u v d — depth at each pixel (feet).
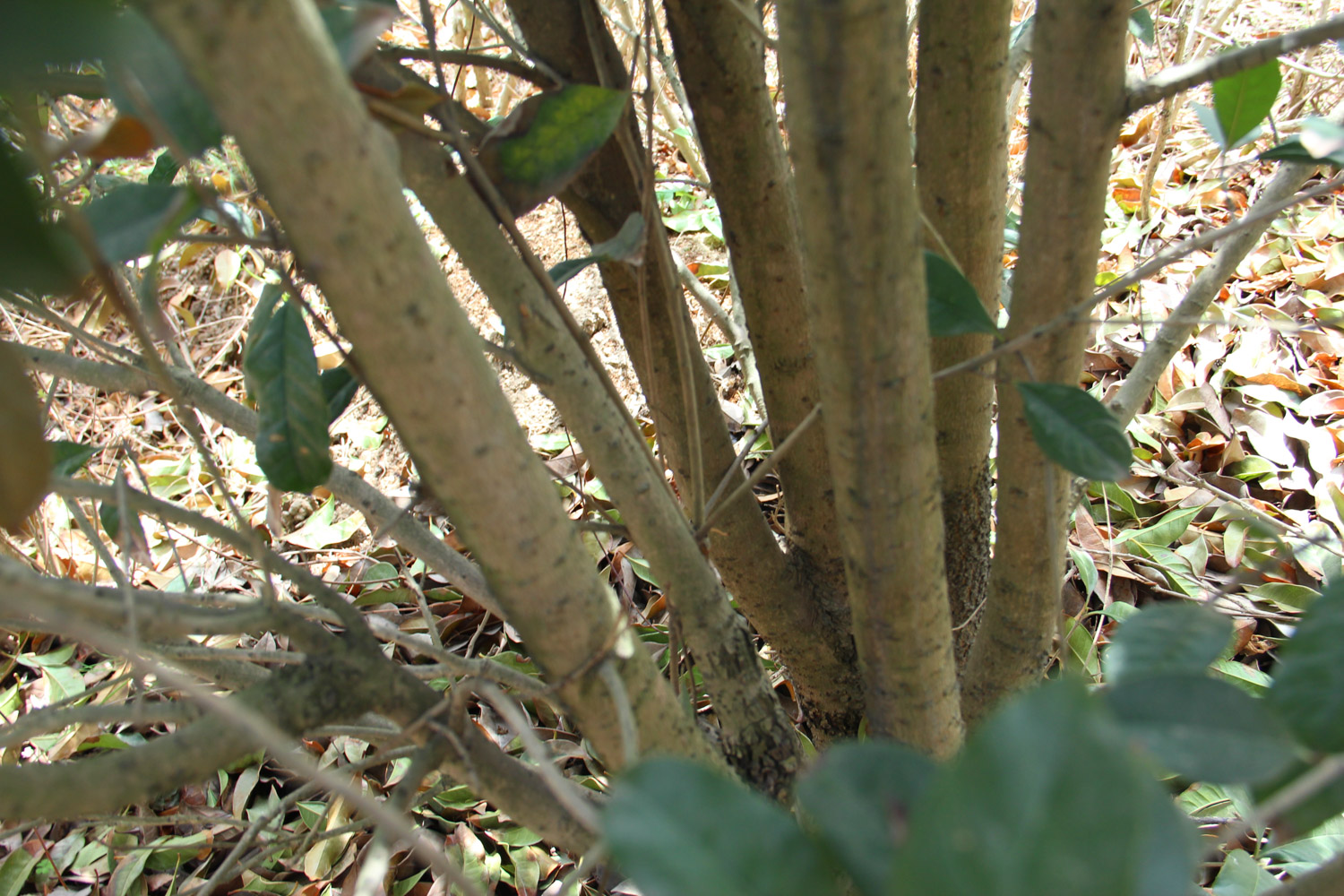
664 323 2.21
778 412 2.48
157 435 5.36
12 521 0.93
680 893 0.77
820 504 2.61
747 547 2.55
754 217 2.13
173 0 0.74
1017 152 5.38
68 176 3.59
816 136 1.07
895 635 1.62
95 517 2.43
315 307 5.17
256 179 1.20
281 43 0.79
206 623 1.22
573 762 3.51
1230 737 0.96
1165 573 3.81
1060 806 0.67
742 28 1.91
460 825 3.30
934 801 0.70
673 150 5.83
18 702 4.02
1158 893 0.77
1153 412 4.48
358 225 0.90
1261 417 4.28
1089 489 4.05
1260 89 1.58
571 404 1.56
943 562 1.58
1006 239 2.95
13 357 0.87
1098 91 1.36
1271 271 4.95
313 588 1.35
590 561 1.30
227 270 5.77
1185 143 5.71
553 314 1.51
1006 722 0.70
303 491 1.47
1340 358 4.50
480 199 1.44
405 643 1.68
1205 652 1.15
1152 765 0.92
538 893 3.13
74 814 1.17
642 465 1.69
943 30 1.93
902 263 1.18
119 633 1.57
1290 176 2.42
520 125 1.41
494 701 1.24
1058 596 1.73
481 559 1.21
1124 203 5.44
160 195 1.12
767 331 2.33
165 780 1.15
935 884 0.69
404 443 1.11
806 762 2.18
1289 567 3.76
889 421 1.32
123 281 2.19
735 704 2.02
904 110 1.08
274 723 1.22
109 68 1.05
